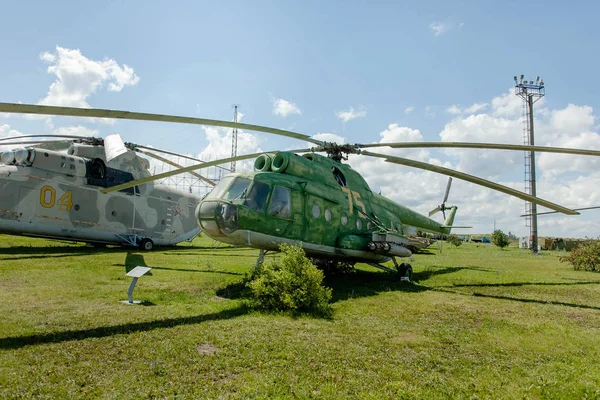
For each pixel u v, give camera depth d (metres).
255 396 3.68
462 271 16.11
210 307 7.00
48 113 4.96
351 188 12.70
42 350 4.50
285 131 9.25
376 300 8.83
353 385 4.05
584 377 4.60
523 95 35.50
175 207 21.39
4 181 14.84
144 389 3.69
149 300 7.38
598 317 8.02
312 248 10.56
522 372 4.70
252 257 17.30
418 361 4.88
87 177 17.27
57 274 9.65
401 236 13.34
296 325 6.14
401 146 10.44
